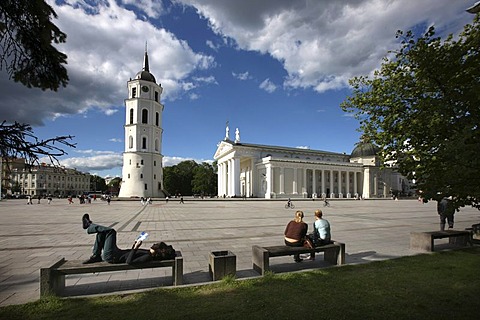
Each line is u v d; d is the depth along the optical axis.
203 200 53.12
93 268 4.63
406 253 7.75
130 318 3.67
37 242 9.50
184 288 4.77
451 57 4.16
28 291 4.91
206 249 8.37
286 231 6.59
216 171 98.69
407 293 4.57
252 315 3.77
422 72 4.54
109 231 4.98
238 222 15.70
